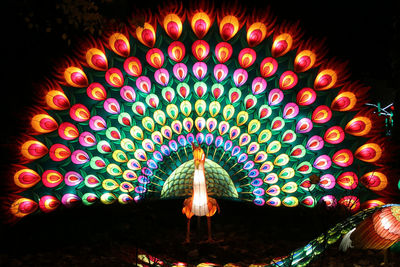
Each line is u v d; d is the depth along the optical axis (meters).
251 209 8.46
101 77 7.50
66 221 7.49
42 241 6.78
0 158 7.16
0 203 6.85
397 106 8.27
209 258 6.21
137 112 7.69
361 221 4.89
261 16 7.31
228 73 7.57
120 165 7.73
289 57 7.28
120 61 7.53
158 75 7.62
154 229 7.47
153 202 8.65
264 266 5.48
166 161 7.91
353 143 7.07
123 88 7.58
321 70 7.15
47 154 7.23
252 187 7.68
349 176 7.07
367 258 5.84
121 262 5.92
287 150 7.46
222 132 7.79
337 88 7.11
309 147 7.31
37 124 7.18
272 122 7.48
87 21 6.89
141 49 7.53
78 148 7.46
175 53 7.57
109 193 7.54
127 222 7.46
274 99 7.35
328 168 7.21
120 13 7.50
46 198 7.11
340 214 6.68
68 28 8.34
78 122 7.45
